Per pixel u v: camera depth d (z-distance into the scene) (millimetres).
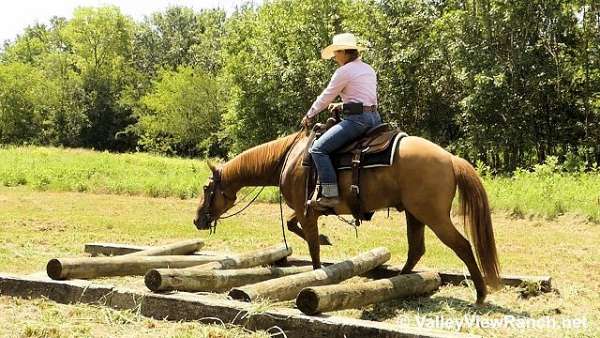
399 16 28828
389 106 29438
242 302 5355
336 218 14219
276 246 8281
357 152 6098
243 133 37125
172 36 73688
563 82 24891
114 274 6789
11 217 13531
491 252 5824
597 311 6082
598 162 24594
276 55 35031
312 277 6102
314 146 6246
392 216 14656
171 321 5441
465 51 25188
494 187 16797
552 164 19469
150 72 71250
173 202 17547
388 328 4688
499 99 24531
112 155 31547
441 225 5906
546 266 8664
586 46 24344
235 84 37344
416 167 5859
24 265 8320
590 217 13281
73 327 5129
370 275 7773
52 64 61719
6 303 5898
